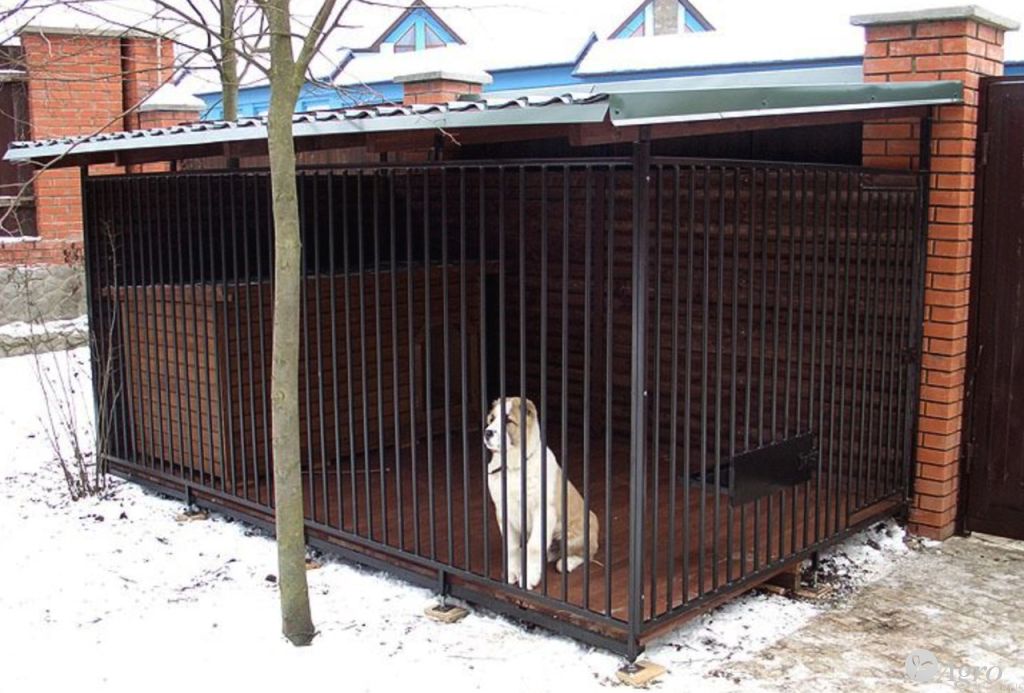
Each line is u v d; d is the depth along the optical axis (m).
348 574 5.16
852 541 5.55
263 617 4.61
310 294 6.16
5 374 9.41
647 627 3.99
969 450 5.68
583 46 11.25
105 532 5.84
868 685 3.97
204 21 5.55
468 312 7.11
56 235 10.53
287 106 4.11
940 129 5.38
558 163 4.02
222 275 5.81
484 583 4.48
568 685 3.93
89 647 4.32
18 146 6.19
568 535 4.61
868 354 5.39
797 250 5.80
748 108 3.67
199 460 6.05
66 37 8.06
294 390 4.25
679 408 6.53
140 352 6.50
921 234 5.46
